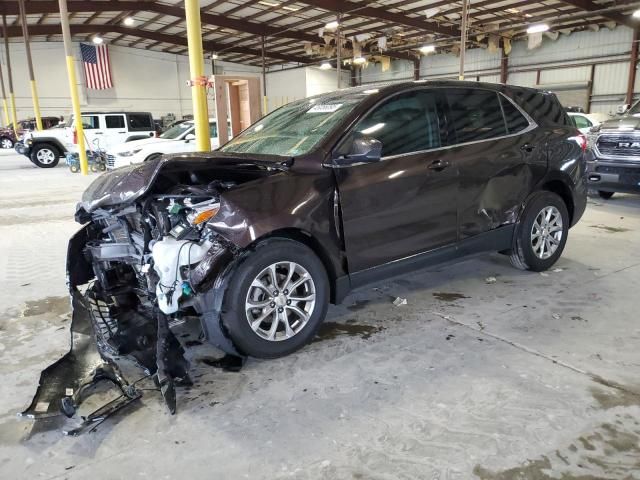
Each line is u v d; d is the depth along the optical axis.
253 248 2.74
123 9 20.80
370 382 2.60
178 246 2.66
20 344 3.15
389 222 3.23
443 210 3.49
